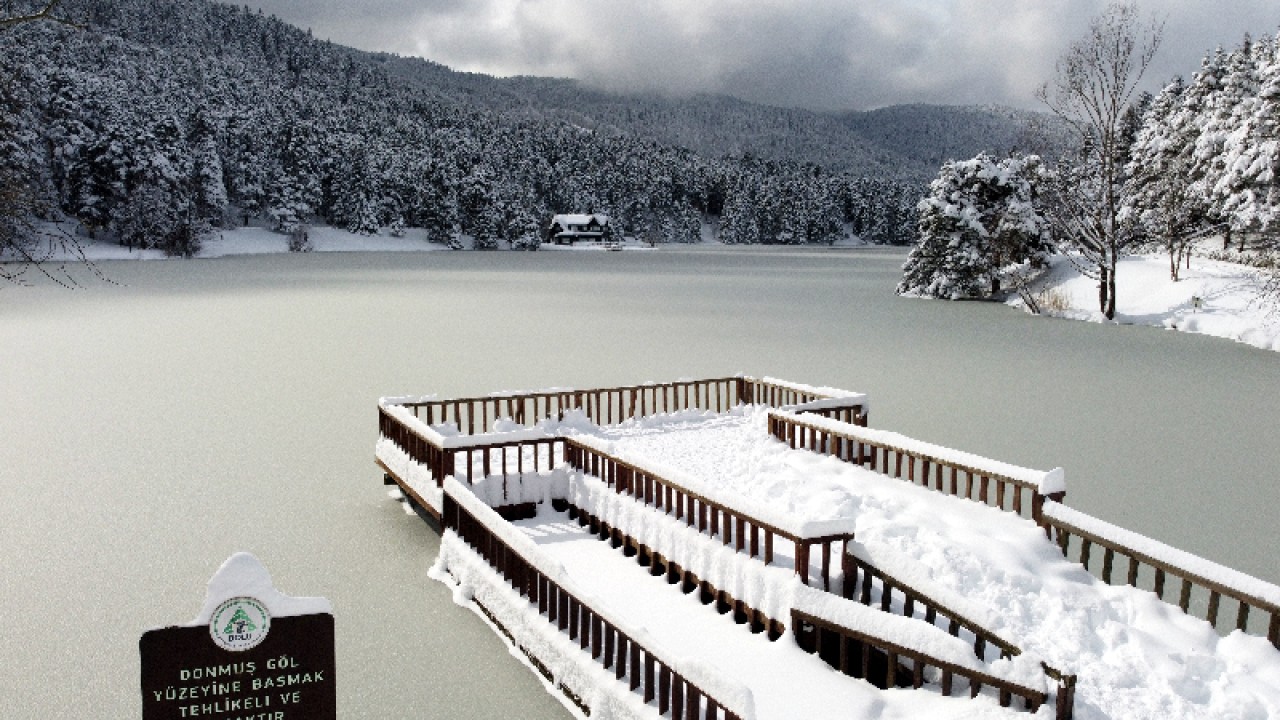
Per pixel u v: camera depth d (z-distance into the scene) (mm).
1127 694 5914
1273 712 5676
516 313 36281
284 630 3977
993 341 28922
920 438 15547
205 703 3912
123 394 18516
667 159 175000
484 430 13070
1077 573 7719
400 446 11484
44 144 77062
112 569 8945
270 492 11602
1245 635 6469
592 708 6055
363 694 6633
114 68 107062
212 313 35312
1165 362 24672
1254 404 18672
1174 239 39562
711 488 8266
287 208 101125
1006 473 8820
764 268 78438
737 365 23266
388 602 8250
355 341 27266
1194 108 53094
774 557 7805
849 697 6234
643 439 13289
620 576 8711
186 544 9664
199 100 100938
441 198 113875
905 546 8141
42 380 20156
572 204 152250
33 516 10570
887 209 171000
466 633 7652
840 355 25312
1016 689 5457
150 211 82125
